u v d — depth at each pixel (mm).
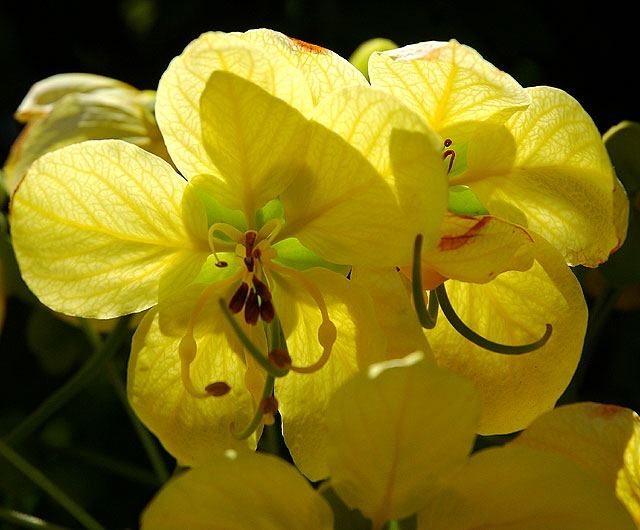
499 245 304
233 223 315
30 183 302
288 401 312
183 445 313
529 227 323
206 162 307
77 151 303
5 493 386
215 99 299
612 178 314
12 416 400
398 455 288
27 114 370
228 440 313
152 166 307
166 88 299
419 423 284
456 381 279
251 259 311
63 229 306
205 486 285
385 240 304
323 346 303
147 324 310
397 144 296
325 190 306
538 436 303
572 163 318
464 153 321
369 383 279
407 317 303
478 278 304
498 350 307
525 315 324
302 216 310
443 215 295
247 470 286
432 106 312
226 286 315
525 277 322
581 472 287
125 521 410
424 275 305
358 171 302
